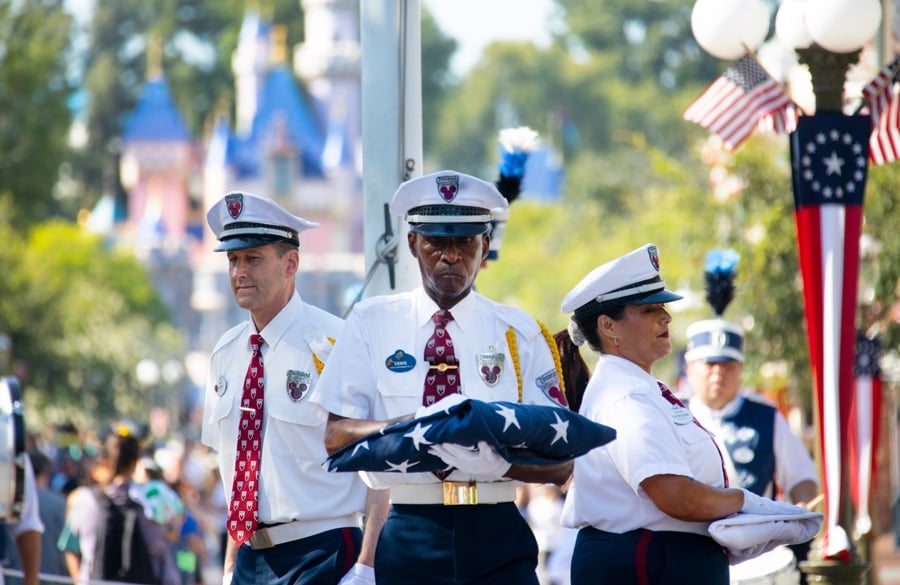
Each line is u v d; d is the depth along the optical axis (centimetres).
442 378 1404
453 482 1370
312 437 1605
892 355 3403
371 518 1537
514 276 14088
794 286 3628
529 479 1358
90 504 2942
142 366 13975
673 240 4875
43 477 3644
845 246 2178
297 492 1598
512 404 1321
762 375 3738
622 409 1453
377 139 2023
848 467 2167
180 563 3328
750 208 3738
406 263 2000
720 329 2334
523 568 1389
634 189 13912
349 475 1609
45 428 11019
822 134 2195
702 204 3981
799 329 3641
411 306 1432
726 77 2433
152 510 2964
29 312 11825
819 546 2198
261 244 1625
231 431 1639
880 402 2870
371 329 1425
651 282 1494
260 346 1641
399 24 2036
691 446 1468
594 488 1475
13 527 1933
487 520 1376
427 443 1305
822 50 2206
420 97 2048
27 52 11906
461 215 1393
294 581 1594
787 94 2411
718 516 1436
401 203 1407
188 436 14375
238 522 1608
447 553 1370
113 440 2984
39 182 11856
